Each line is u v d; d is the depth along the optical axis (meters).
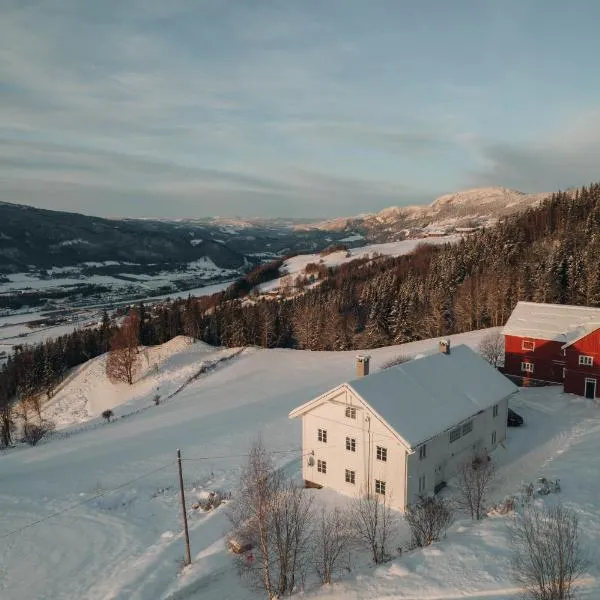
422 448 31.91
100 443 53.44
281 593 24.09
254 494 27.48
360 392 32.22
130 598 25.70
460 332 97.69
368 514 27.73
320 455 35.12
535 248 117.50
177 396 74.31
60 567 29.25
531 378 56.19
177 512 35.47
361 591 22.58
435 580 22.28
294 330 115.00
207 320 123.56
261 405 62.72
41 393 91.94
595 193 144.38
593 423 43.06
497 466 36.78
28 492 40.12
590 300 85.56
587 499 27.97
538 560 18.89
